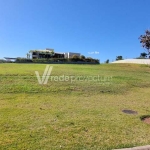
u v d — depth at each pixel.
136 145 3.34
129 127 4.18
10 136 3.46
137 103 6.56
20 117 4.50
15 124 4.04
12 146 3.11
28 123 4.13
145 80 12.47
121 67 22.69
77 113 5.03
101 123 4.34
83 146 3.23
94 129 3.96
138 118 4.85
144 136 3.74
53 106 5.63
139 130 4.04
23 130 3.75
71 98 6.84
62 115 4.80
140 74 16.03
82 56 35.44
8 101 5.98
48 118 4.52
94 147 3.21
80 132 3.78
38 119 4.42
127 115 5.06
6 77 9.48
